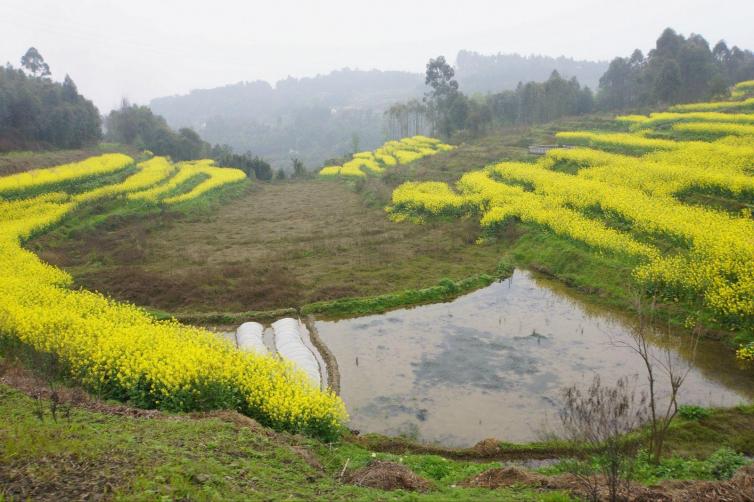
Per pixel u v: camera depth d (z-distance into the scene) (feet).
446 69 291.58
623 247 69.62
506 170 128.98
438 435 38.34
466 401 42.93
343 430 37.04
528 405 41.96
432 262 82.84
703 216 75.41
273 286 70.23
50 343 40.63
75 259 85.40
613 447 23.32
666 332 54.75
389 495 23.57
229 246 96.02
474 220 102.22
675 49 250.16
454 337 56.13
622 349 51.65
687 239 67.00
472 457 35.29
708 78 233.14
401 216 110.63
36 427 25.34
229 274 77.00
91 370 36.55
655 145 130.00
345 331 58.44
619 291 64.34
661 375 45.83
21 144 182.09
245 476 23.07
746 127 131.23
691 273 57.41
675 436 35.83
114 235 101.45
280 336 54.08
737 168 98.73
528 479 26.84
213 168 205.26
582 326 58.03
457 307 65.57
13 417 27.17
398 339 55.93
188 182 164.66
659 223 72.69
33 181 118.52
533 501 23.20
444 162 168.76
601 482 25.13
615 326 57.52
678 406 39.83
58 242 93.61
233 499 20.45
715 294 53.21
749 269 54.13
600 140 149.89
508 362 49.73
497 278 75.56
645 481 27.86
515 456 35.14
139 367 36.60
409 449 36.29
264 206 145.07
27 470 20.63
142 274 74.84
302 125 571.69
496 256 84.94
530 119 263.49
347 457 31.24
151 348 40.32
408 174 158.71
